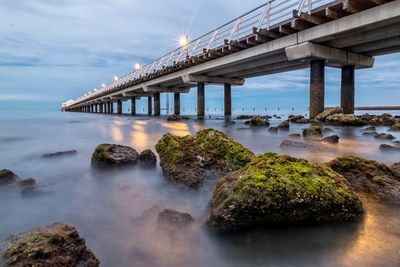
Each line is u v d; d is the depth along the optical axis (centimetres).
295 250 301
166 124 2345
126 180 591
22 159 881
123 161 676
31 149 1098
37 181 614
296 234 328
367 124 1719
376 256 282
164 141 648
